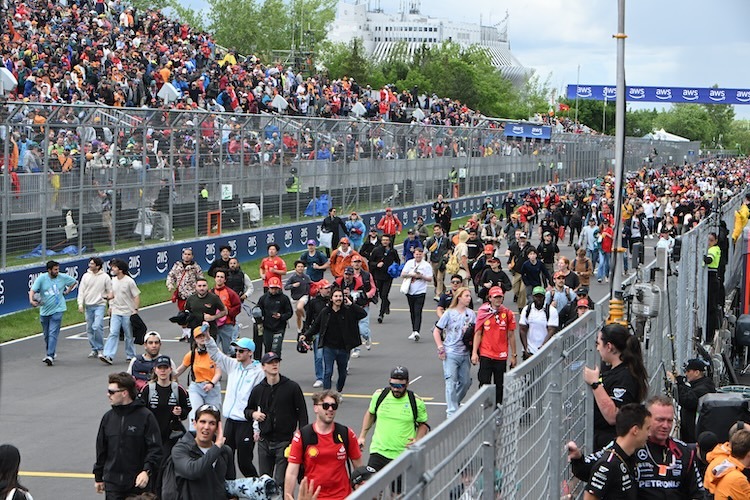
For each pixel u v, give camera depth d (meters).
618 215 23.11
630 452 11.37
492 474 9.34
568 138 126.62
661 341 22.45
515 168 106.75
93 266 32.84
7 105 39.69
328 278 50.44
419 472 7.40
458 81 184.50
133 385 15.76
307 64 135.38
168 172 50.34
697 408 19.09
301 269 33.00
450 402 24.66
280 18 176.50
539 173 115.00
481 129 96.75
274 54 161.50
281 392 17.70
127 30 76.00
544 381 11.87
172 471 14.55
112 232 46.38
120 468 15.60
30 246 41.19
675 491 11.63
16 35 58.50
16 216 40.31
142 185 48.44
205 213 53.69
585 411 15.30
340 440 14.60
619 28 24.61
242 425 18.94
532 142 112.25
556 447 12.48
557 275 29.16
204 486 14.37
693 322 28.25
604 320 18.39
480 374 24.39
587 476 12.29
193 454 14.40
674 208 80.75
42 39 60.47
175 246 50.44
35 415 25.66
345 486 14.71
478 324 24.22
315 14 180.50
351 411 25.75
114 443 15.59
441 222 66.31
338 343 26.38
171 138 50.66
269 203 60.03
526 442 10.73
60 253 42.94
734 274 39.09
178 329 38.19
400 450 17.05
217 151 54.50
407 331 38.88
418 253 36.41
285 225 61.12
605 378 14.12
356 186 70.88
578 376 14.55
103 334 35.34
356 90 100.12
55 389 28.59
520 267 38.62
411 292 36.38
